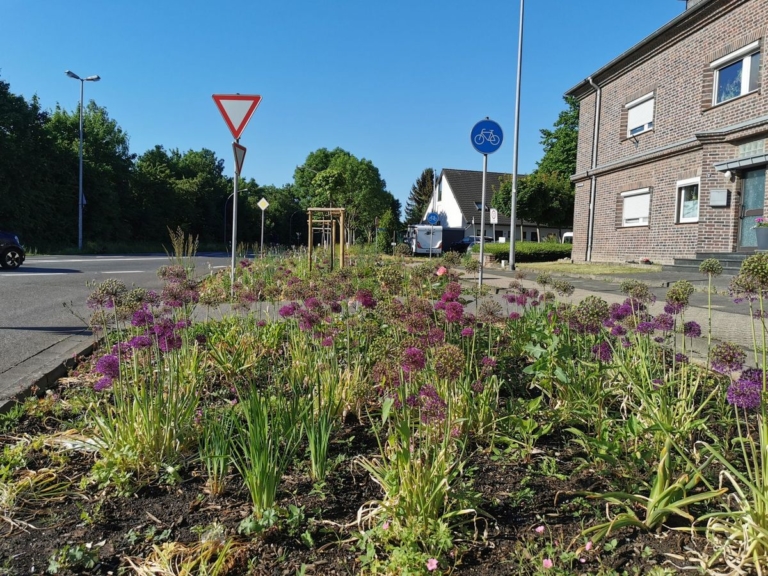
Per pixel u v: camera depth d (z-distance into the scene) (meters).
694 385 3.18
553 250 23.17
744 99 13.20
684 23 14.89
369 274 11.02
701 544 2.10
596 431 2.93
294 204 81.19
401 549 2.04
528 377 3.97
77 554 2.05
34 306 8.97
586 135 20.16
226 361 4.34
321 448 2.62
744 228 13.16
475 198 52.03
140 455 2.74
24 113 32.78
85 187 38.50
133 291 3.70
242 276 10.75
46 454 2.95
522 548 2.14
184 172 66.81
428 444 2.40
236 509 2.45
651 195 16.39
